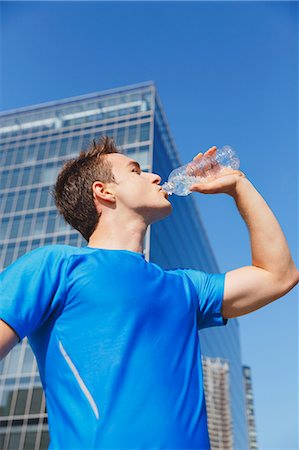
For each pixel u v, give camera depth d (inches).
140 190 86.9
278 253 86.6
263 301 85.7
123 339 65.2
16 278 68.5
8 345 64.0
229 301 84.7
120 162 91.5
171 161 1685.5
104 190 87.4
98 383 62.0
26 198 1455.5
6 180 1529.3
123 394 61.3
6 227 1397.6
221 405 1964.8
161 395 62.9
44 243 1314.0
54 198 95.9
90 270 71.8
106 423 59.2
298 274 87.7
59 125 1653.5
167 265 1373.0
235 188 93.5
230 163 106.1
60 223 1347.2
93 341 65.2
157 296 73.1
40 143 1611.7
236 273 87.3
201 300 83.1
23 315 65.7
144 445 58.6
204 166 101.6
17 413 1037.8
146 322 68.5
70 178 92.6
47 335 69.1
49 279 70.0
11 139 1659.7
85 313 67.8
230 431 1947.6
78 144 1555.1
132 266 75.2
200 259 2018.9
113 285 70.5
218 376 2062.0
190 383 67.3
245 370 4215.1
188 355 70.1
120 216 85.7
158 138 1565.0
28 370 1093.1
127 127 1544.0
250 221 89.9
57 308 69.9
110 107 1642.5
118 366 63.0
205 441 63.7
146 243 1205.7
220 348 2160.4
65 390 63.5
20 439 1000.2
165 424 60.9
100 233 85.1
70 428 60.5
